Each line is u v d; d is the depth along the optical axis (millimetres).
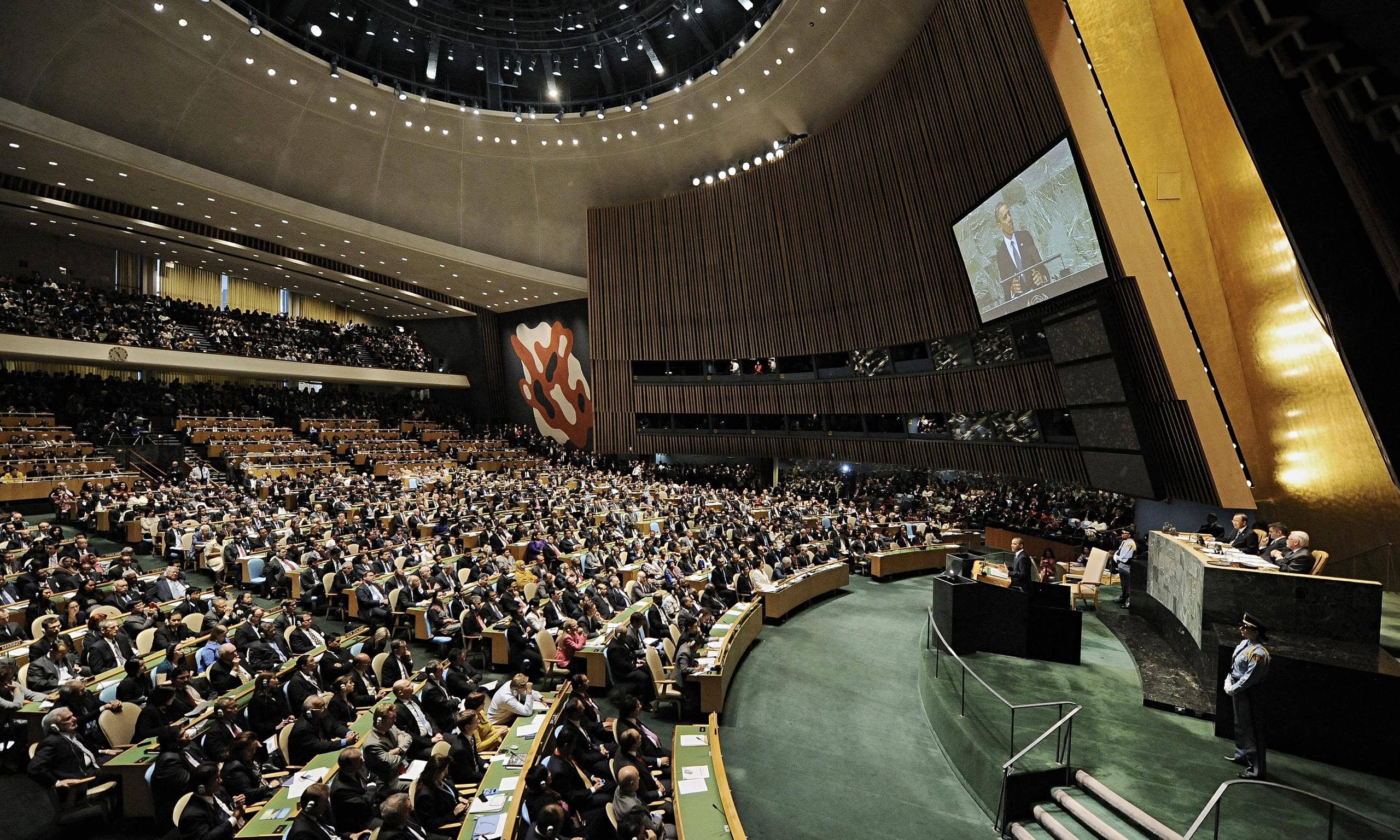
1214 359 11109
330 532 15148
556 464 33250
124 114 19312
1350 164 3477
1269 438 10992
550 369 36000
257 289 33531
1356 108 3166
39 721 6926
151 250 28094
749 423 27922
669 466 32031
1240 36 3236
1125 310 12500
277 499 20266
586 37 22703
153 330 25688
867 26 18531
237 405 28203
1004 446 18641
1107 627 10961
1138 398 12945
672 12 21688
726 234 25844
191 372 27672
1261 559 7984
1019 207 14641
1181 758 6457
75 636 8867
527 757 6285
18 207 22312
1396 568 9328
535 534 16734
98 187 20703
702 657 9258
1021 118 14344
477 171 26672
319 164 23844
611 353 29312
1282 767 6176
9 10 16375
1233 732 6820
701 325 27516
